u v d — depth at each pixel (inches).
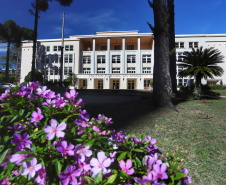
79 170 32.0
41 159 33.0
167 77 238.8
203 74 360.5
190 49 1250.0
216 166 84.0
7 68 1176.2
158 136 125.8
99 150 43.3
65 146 34.7
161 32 243.6
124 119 177.6
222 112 211.0
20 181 31.9
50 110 44.3
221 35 1258.6
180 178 32.1
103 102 346.9
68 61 1348.4
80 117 45.5
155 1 253.8
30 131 42.1
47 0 716.0
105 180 29.9
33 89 56.4
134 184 31.8
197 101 319.3
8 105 45.4
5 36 1133.7
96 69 1338.6
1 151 37.1
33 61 712.4
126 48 1486.2
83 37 1358.3
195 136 125.3
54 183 33.9
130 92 634.2
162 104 236.7
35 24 717.9
